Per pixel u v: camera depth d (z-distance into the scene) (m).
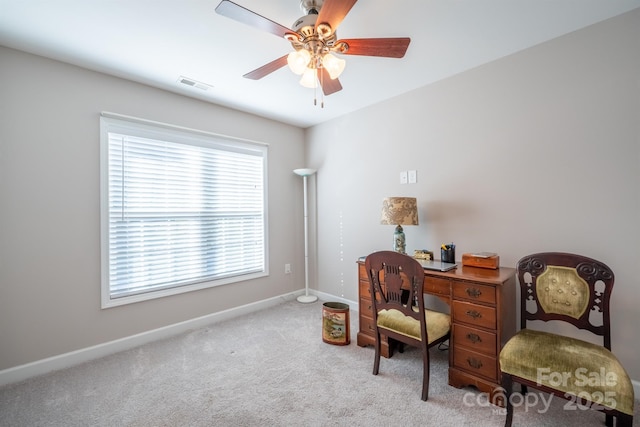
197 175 2.92
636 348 1.71
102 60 2.16
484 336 1.74
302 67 1.55
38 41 1.91
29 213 2.03
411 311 1.78
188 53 2.09
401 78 2.52
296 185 3.83
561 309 1.66
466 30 1.87
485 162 2.29
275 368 2.09
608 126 1.78
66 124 2.18
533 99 2.05
